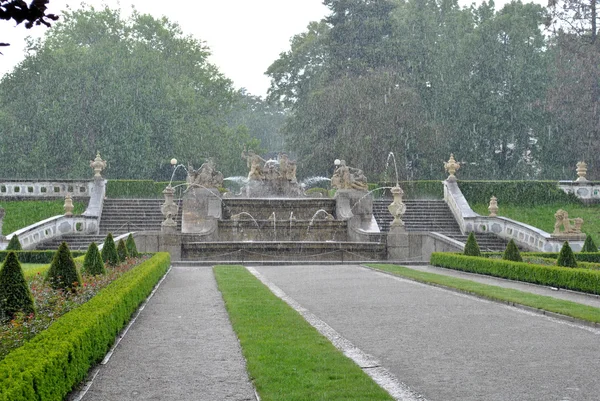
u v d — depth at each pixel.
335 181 43.12
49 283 14.87
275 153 117.75
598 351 11.34
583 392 8.78
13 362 7.28
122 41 72.44
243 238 39.19
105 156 64.12
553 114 66.31
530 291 20.97
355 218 39.12
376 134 63.84
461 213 42.03
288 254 35.53
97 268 18.97
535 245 36.91
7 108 66.50
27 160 62.56
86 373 9.70
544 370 10.01
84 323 9.88
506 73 69.19
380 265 30.30
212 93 79.75
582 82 62.25
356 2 72.19
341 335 12.94
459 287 20.30
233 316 14.63
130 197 48.72
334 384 8.84
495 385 9.17
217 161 73.12
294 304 17.36
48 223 37.03
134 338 12.82
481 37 70.06
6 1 6.75
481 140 69.56
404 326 13.93
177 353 11.45
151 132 65.88
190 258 35.31
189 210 41.31
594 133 61.94
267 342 11.70
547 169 67.62
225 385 9.31
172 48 77.81
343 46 71.00
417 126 64.81
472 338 12.59
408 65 71.44
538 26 75.56
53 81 64.81
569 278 21.22
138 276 17.58
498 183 47.44
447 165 47.19
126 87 66.00
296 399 8.12
